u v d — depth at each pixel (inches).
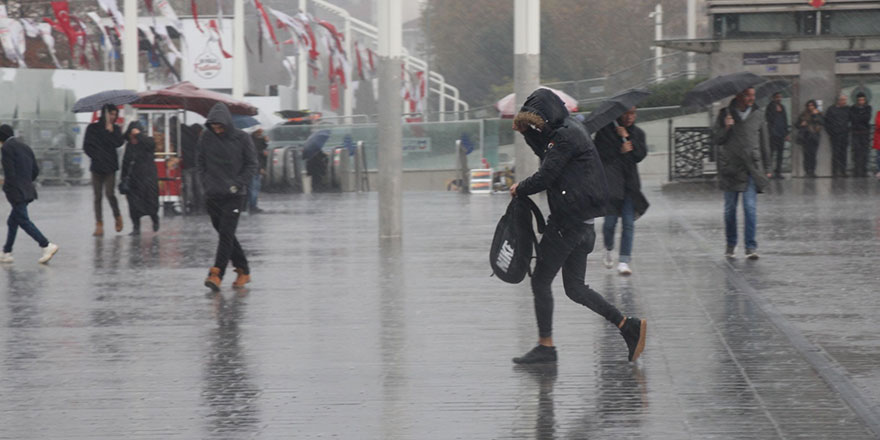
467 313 801.6
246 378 608.4
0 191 2630.4
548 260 628.4
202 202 1846.7
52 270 1095.0
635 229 1385.3
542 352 633.0
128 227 1609.3
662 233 1333.7
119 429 510.9
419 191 2546.8
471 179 2353.6
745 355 642.8
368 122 3041.3
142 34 2886.3
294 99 3464.6
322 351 677.3
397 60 1307.8
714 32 2281.0
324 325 764.0
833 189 1971.0
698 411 522.3
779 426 494.6
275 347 691.4
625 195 976.3
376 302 858.1
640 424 502.9
